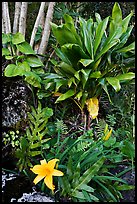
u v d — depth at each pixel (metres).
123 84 1.77
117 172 1.52
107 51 1.65
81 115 1.88
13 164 1.60
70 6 2.29
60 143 1.64
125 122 1.75
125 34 1.72
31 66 1.71
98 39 1.61
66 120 1.86
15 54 1.81
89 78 1.64
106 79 1.61
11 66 1.62
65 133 1.61
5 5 1.79
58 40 1.65
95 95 1.72
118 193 1.35
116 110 1.90
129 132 1.67
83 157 1.37
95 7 2.32
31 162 1.57
